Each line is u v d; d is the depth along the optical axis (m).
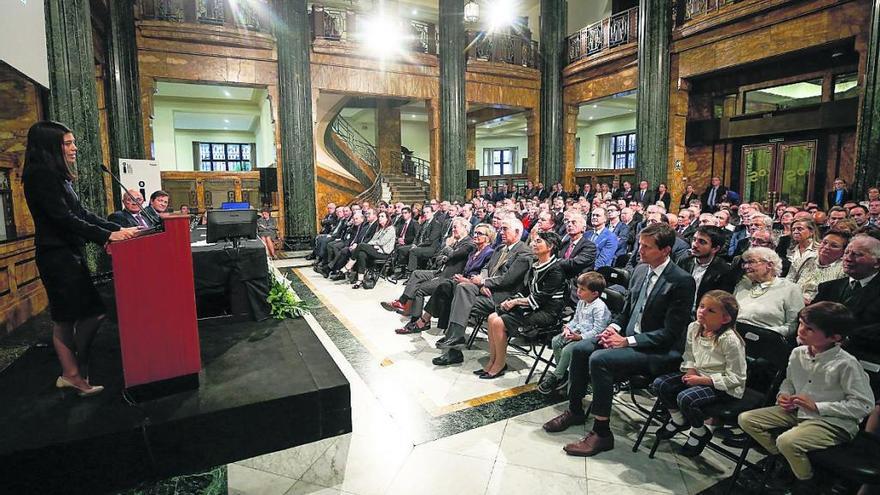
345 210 9.42
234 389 2.46
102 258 4.57
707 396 2.42
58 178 2.16
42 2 4.30
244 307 3.68
